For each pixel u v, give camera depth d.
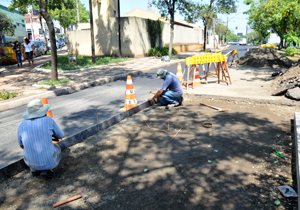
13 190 2.99
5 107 6.14
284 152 3.60
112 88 8.48
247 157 3.52
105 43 20.44
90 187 2.98
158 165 3.41
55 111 5.84
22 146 3.22
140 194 2.80
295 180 2.91
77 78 9.92
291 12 16.64
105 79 9.66
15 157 3.66
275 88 7.21
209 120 5.09
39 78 10.32
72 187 3.00
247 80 9.02
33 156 3.00
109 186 2.98
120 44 18.89
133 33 19.17
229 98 6.46
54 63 8.98
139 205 2.61
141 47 20.41
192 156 3.62
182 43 32.25
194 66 7.60
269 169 3.18
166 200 2.67
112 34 19.94
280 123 4.73
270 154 3.56
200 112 5.65
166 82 5.92
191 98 6.92
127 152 3.84
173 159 3.56
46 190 2.97
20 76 11.09
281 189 2.71
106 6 19.72
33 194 2.90
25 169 3.49
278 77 8.71
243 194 2.72
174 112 5.74
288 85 6.33
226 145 3.92
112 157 3.70
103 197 2.78
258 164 3.32
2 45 17.03
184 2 18.44
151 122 5.12
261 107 5.82
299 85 6.25
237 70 12.04
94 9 20.20
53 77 9.07
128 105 5.86
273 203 2.55
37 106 3.06
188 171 3.22
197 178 3.06
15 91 7.61
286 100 5.84
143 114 5.67
